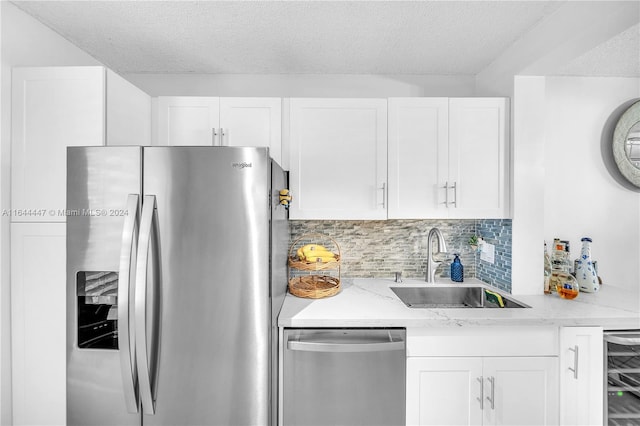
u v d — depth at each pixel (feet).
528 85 6.60
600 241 7.76
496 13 5.56
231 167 4.59
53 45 6.08
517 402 5.45
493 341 5.46
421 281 7.79
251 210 4.61
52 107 5.32
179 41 6.49
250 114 6.80
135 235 4.55
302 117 6.80
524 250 6.66
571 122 7.71
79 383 4.65
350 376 5.43
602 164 7.78
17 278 5.30
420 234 8.09
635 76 7.70
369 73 7.95
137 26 5.97
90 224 4.61
